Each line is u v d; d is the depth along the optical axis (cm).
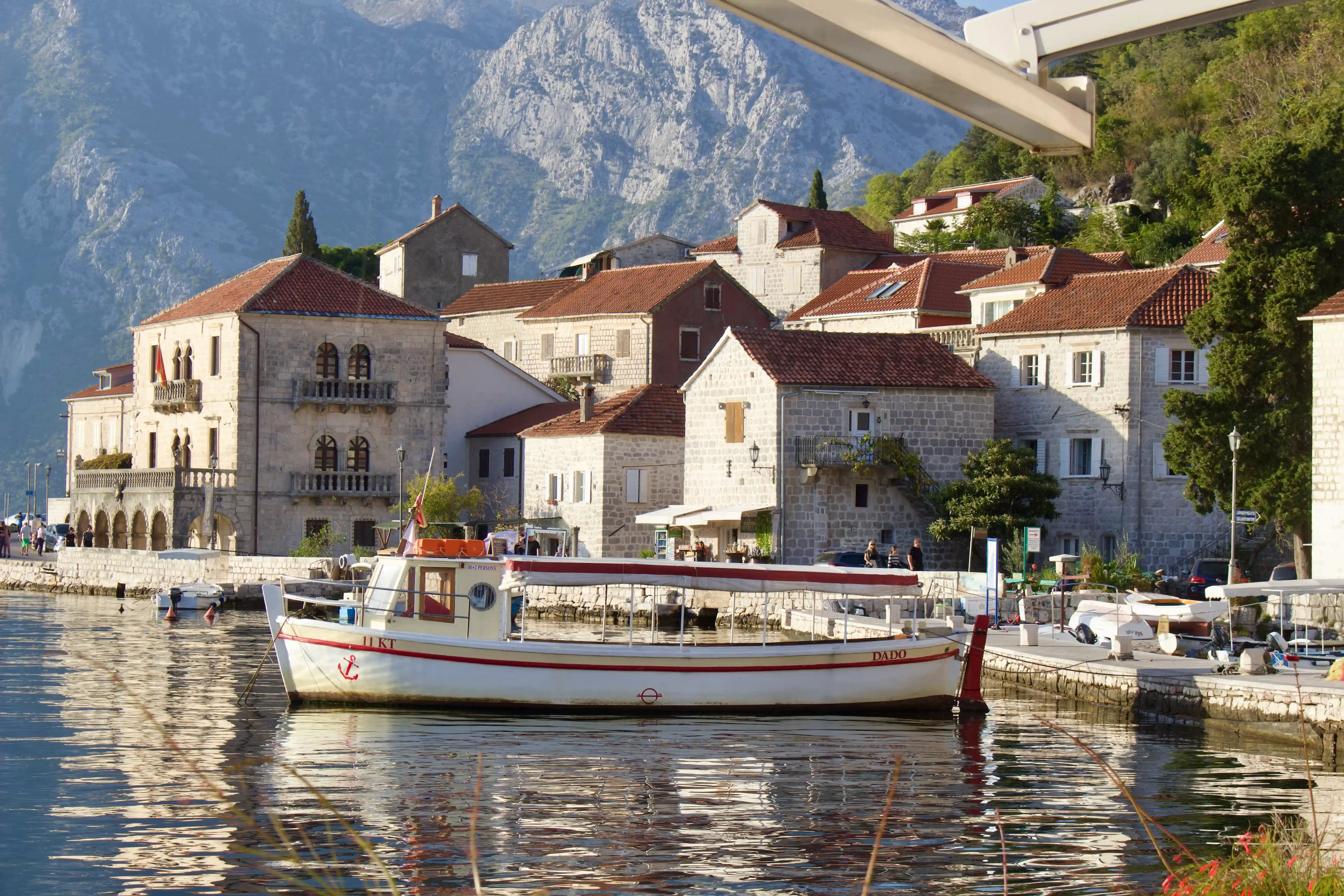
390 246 12875
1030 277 7356
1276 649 4169
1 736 3203
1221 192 5559
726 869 2084
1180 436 5647
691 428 6950
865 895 1063
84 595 8444
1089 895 1927
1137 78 13888
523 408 9400
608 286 10212
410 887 1981
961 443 6725
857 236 10881
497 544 5869
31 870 2048
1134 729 3469
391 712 3647
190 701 3812
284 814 2431
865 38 636
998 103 664
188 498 8188
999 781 2777
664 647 3688
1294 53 11644
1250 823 2369
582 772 2859
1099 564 5809
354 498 8481
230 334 8425
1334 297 4766
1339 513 4622
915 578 3928
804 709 3731
